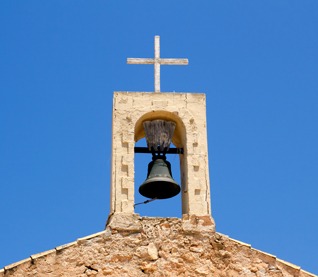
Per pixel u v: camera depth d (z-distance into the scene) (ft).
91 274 80.07
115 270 80.48
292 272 82.58
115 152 86.12
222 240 83.20
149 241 82.28
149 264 81.10
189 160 86.58
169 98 89.04
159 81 90.02
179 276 80.94
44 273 79.36
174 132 90.53
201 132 87.97
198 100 89.30
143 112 88.12
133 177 85.25
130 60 91.04
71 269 79.97
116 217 83.05
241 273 81.92
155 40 92.53
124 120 87.61
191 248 82.43
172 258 81.71
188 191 85.25
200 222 83.76
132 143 86.63
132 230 82.58
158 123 88.94
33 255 79.77
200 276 81.25
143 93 88.89
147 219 83.41
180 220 83.71
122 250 81.51
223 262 82.23
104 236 81.97
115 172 85.35
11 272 78.79
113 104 88.17
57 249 80.48
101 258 80.89
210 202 85.05
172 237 82.79
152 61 91.20
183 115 88.38
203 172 86.22
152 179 86.63
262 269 82.33
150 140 88.63
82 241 81.30
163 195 88.79
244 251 82.99
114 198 84.17
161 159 88.28
